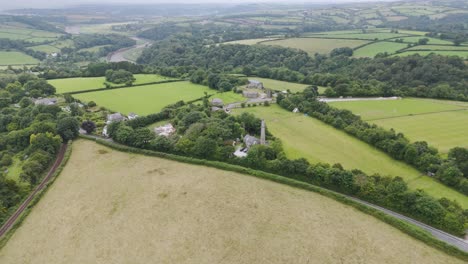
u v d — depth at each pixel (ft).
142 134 291.38
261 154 256.32
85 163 265.54
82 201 212.23
